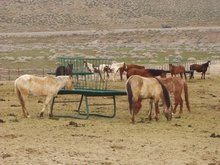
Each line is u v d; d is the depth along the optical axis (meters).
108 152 15.48
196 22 183.00
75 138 17.64
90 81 35.28
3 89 35.75
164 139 17.70
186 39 127.75
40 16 194.00
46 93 22.38
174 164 14.20
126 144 16.70
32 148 15.85
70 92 22.98
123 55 81.75
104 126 20.45
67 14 196.88
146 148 16.12
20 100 22.41
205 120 22.81
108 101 29.91
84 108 26.66
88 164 14.04
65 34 138.38
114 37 132.00
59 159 14.52
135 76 21.38
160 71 34.16
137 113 23.02
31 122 21.17
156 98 21.92
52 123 21.00
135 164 14.12
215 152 15.75
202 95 33.66
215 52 90.12
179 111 25.20
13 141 16.98
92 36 134.12
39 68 58.47
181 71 44.06
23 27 179.38
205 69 47.81
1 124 20.56
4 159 14.43
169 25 173.00
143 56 79.25
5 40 126.44
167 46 109.12
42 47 103.56
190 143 17.06
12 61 67.38
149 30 142.25
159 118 23.14
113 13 199.25
